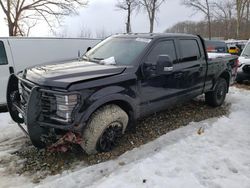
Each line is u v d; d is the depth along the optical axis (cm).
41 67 502
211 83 723
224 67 764
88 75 439
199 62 654
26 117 416
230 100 868
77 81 411
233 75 830
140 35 580
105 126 443
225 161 440
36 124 419
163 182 377
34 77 447
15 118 527
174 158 447
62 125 407
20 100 514
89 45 1002
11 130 589
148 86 518
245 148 493
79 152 477
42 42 874
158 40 552
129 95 479
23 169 429
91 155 457
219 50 1644
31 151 486
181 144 499
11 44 802
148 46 530
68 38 945
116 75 462
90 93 423
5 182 395
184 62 609
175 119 650
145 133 562
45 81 419
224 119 651
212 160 442
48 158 460
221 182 381
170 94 575
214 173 406
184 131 571
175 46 591
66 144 443
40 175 413
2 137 553
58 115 412
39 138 428
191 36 646
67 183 385
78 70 458
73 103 404
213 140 525
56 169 429
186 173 402
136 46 540
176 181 381
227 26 4244
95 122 437
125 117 471
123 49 547
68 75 432
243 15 4038
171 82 571
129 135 548
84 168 423
